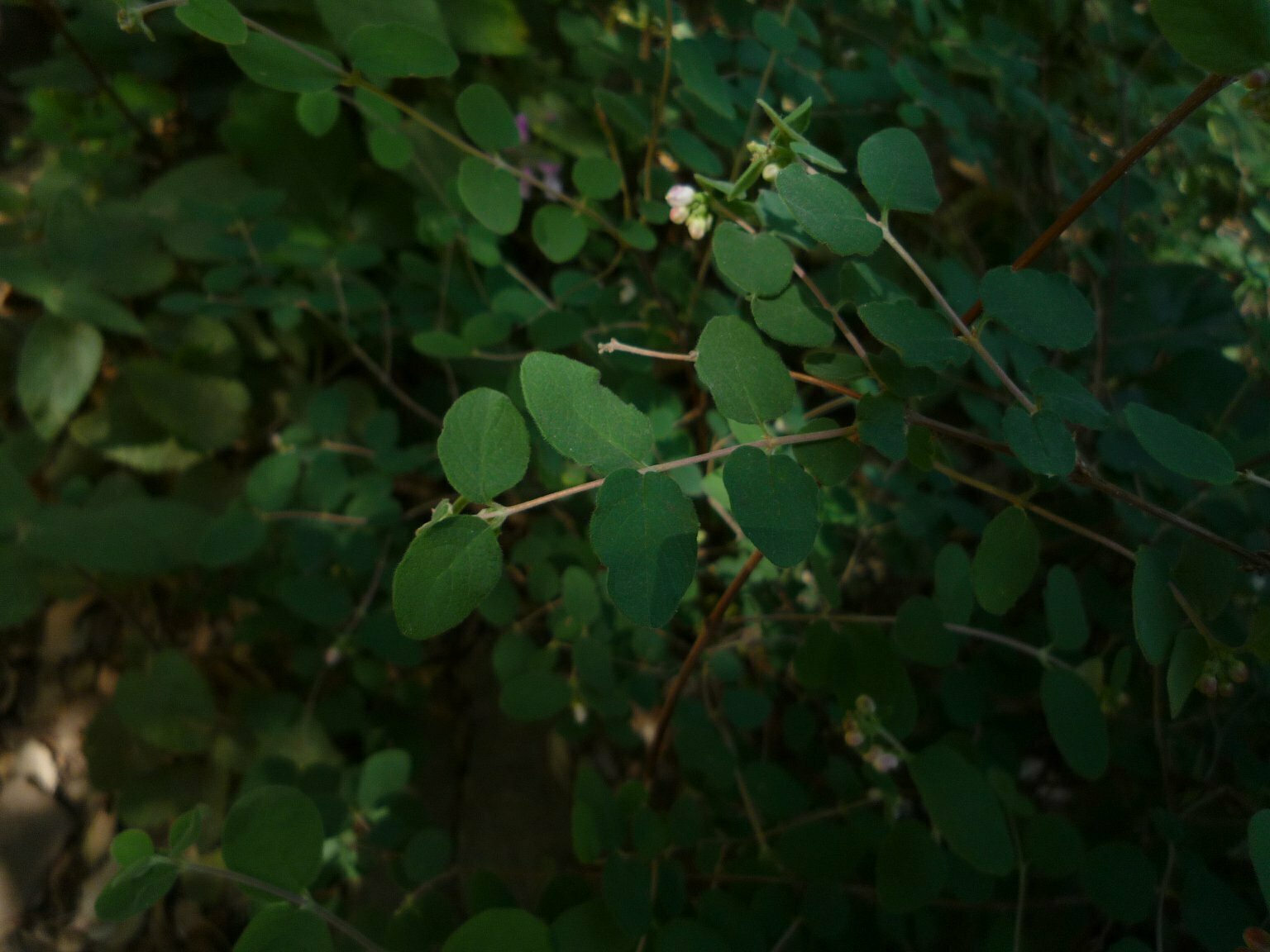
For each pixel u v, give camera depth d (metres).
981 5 0.45
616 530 0.17
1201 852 0.31
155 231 0.47
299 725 0.40
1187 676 0.20
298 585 0.37
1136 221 0.41
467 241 0.38
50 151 0.53
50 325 0.45
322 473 0.39
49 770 0.44
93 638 0.47
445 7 0.46
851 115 0.42
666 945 0.25
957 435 0.22
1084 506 0.37
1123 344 0.39
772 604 0.39
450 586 0.17
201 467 0.48
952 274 0.33
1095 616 0.36
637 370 0.36
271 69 0.23
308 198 0.48
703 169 0.30
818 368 0.23
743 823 0.33
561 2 0.45
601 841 0.26
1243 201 0.39
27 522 0.40
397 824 0.34
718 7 0.39
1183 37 0.17
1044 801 0.38
